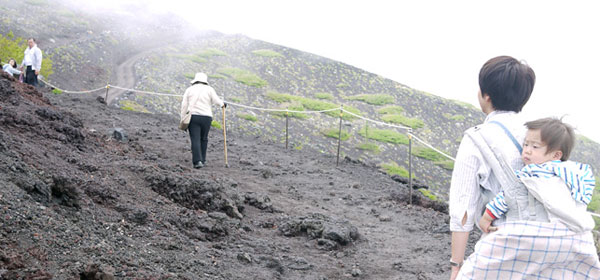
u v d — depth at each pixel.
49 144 7.27
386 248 7.04
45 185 5.00
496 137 3.01
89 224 4.90
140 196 6.45
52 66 30.52
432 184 25.45
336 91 40.53
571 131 2.83
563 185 2.79
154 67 37.22
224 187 8.05
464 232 3.07
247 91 36.06
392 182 13.30
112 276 3.71
